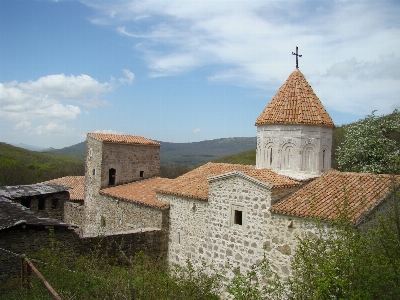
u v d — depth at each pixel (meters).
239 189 15.46
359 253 8.06
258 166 17.56
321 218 11.84
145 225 21.38
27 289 10.60
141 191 23.88
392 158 13.35
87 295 10.25
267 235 14.24
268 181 14.49
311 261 8.43
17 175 51.84
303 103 16.83
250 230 14.92
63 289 10.33
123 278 11.66
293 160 16.23
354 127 27.62
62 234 15.36
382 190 12.76
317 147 16.28
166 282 11.34
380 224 9.73
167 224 19.94
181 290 11.17
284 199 14.31
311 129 16.22
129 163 28.53
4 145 85.31
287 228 13.51
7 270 13.58
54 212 27.45
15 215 15.49
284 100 17.19
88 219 28.50
